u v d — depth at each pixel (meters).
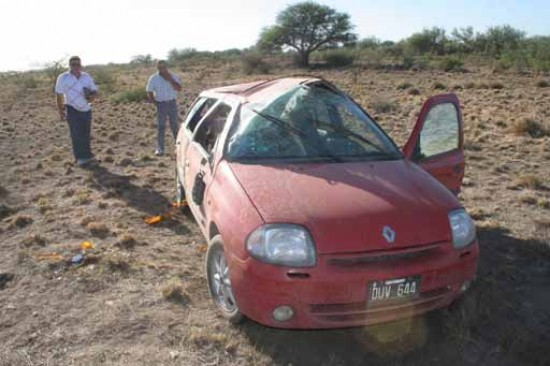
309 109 4.76
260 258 3.37
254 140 4.45
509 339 3.69
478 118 15.15
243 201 3.71
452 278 3.55
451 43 57.81
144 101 23.64
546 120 14.32
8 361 3.57
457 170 4.94
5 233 6.05
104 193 7.62
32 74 42.81
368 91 25.56
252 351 3.66
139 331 3.89
